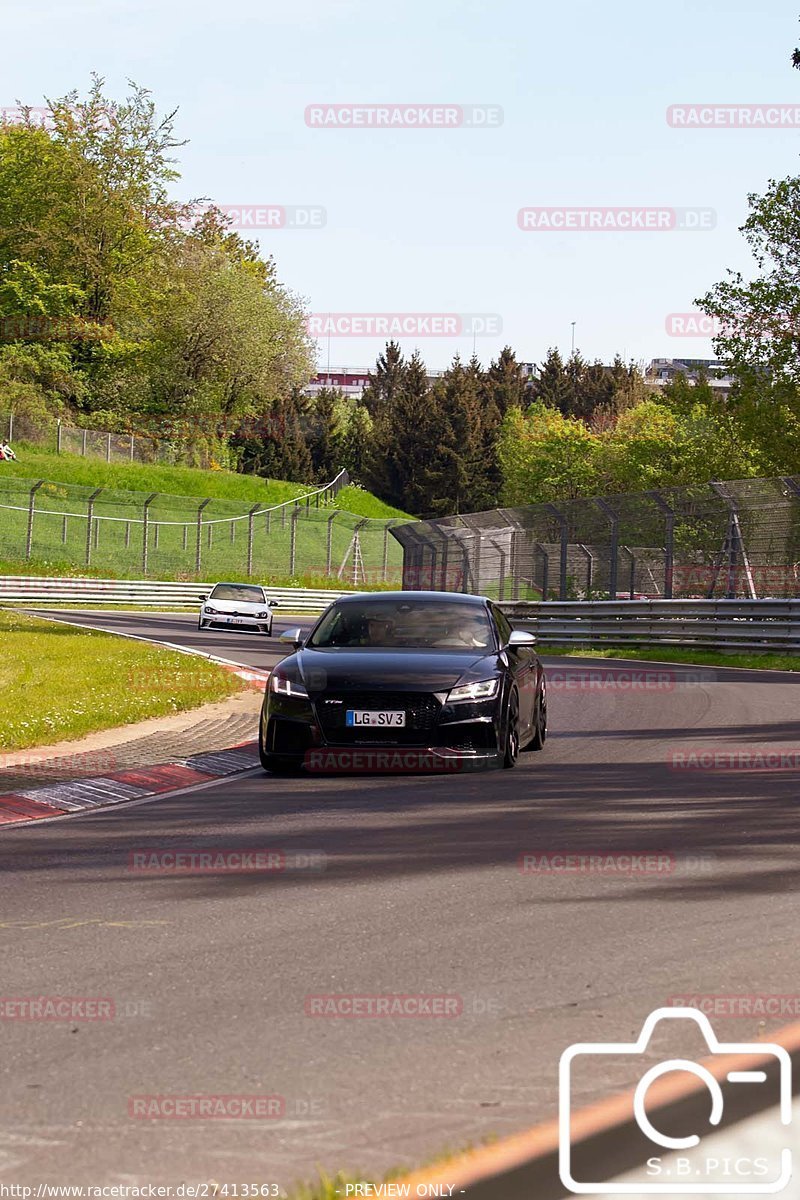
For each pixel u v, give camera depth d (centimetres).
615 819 2341
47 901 1752
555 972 1393
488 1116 995
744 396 12050
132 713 4000
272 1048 1160
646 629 8269
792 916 1630
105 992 1338
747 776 2886
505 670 3108
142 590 13488
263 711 3078
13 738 3362
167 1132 966
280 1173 894
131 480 19688
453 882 1839
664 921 1611
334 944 1518
